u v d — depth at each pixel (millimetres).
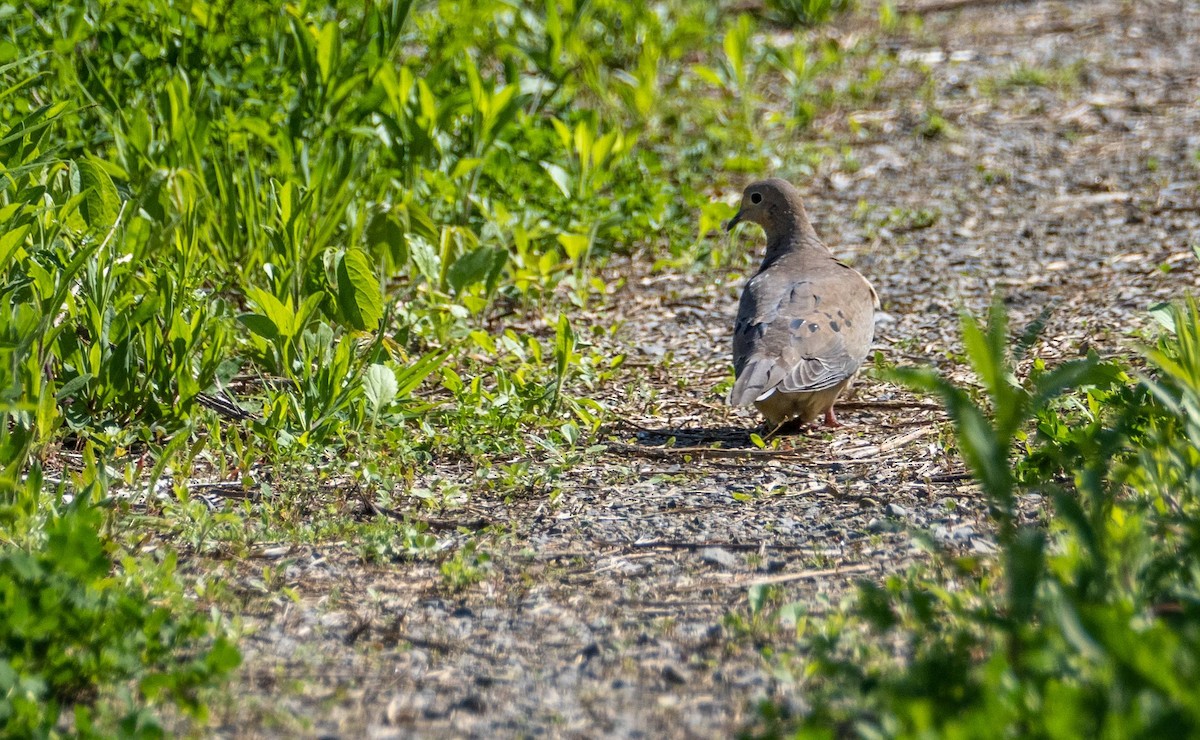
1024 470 8922
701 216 16891
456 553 8305
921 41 25938
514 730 6039
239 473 9773
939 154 20109
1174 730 4406
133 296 11234
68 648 6441
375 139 16094
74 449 10141
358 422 10336
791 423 11344
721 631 7035
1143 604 5895
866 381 12578
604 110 21266
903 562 7891
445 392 12078
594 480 9859
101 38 15867
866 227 17469
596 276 16328
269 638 7059
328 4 18078
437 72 17094
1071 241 16453
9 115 13539
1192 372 7457
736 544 8383
